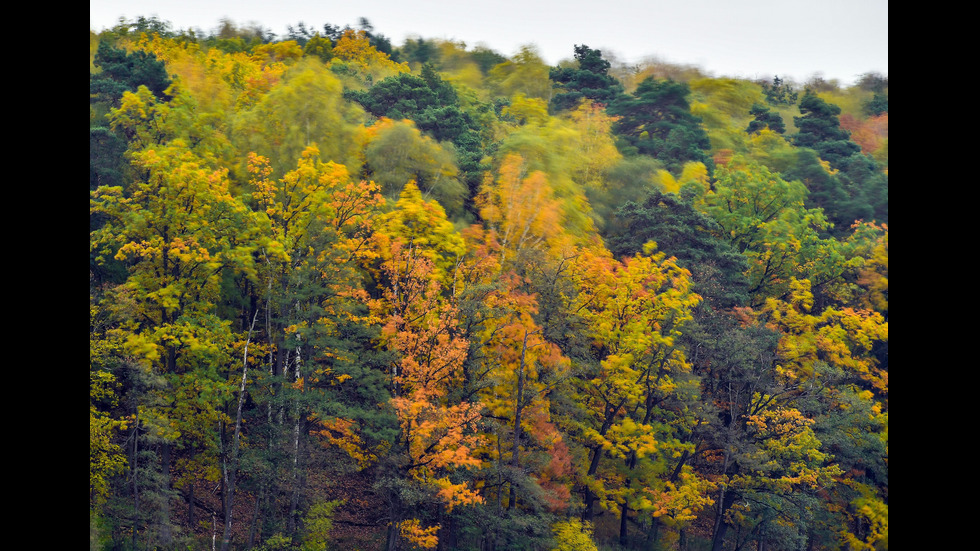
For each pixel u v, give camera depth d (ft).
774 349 150.51
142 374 100.94
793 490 143.54
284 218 126.52
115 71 155.74
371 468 145.07
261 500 126.62
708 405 135.74
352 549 123.65
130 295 108.17
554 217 155.84
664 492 134.41
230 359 118.73
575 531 119.75
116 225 115.44
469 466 112.88
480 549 125.29
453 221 162.20
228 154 140.87
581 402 134.31
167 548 107.55
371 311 124.26
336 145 153.89
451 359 114.21
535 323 126.62
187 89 147.54
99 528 100.58
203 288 118.62
